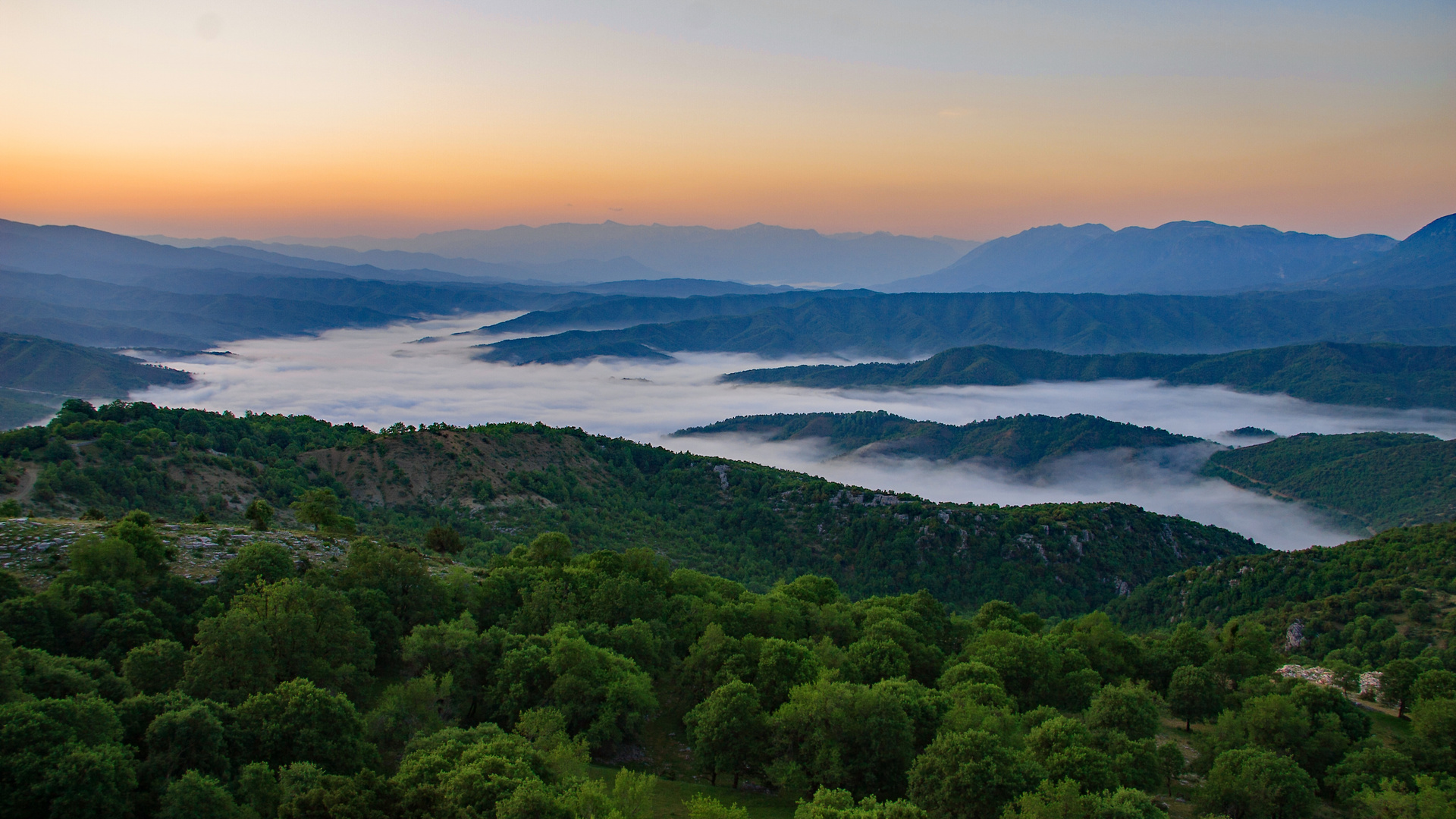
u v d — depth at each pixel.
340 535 113.38
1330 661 105.06
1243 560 164.00
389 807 43.91
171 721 46.88
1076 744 60.31
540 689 67.56
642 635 78.94
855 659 80.81
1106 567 193.62
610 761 66.56
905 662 79.81
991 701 70.56
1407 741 73.81
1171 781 67.56
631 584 87.88
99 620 64.50
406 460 195.12
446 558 117.62
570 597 86.44
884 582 187.62
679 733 73.06
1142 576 193.75
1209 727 84.56
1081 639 96.62
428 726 59.62
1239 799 61.56
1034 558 192.12
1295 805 60.19
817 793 51.81
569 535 180.12
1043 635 96.94
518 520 179.50
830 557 199.88
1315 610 136.62
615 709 65.62
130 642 63.31
